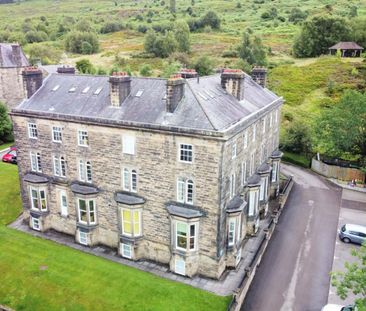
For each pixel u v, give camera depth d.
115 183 35.22
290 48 124.50
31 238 38.62
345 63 97.06
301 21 153.62
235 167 33.59
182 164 31.14
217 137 28.88
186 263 32.41
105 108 35.34
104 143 34.59
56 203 39.75
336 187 54.22
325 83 89.00
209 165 30.00
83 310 28.27
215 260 32.00
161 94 34.38
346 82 87.19
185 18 177.62
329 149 56.91
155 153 32.16
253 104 40.19
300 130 64.56
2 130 71.25
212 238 31.58
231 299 29.64
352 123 54.00
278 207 45.12
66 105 37.66
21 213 44.78
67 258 34.41
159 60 117.81
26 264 33.41
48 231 40.88
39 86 41.47
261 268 34.84
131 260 35.44
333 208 47.31
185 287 30.88
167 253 34.16
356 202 49.28
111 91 34.69
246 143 36.12
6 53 78.38
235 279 32.62
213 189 30.38
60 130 37.00
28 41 166.25
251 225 39.19
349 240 39.09
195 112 31.27
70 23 197.50
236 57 114.00
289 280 33.28
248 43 111.25
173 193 32.31
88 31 161.25
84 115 35.28
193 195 31.45
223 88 38.25
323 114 59.59
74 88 39.50
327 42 113.06
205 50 126.06
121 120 33.00
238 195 35.47
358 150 55.81
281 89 89.50
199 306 28.62
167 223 33.25
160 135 31.38
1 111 72.12
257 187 38.22
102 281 31.19
